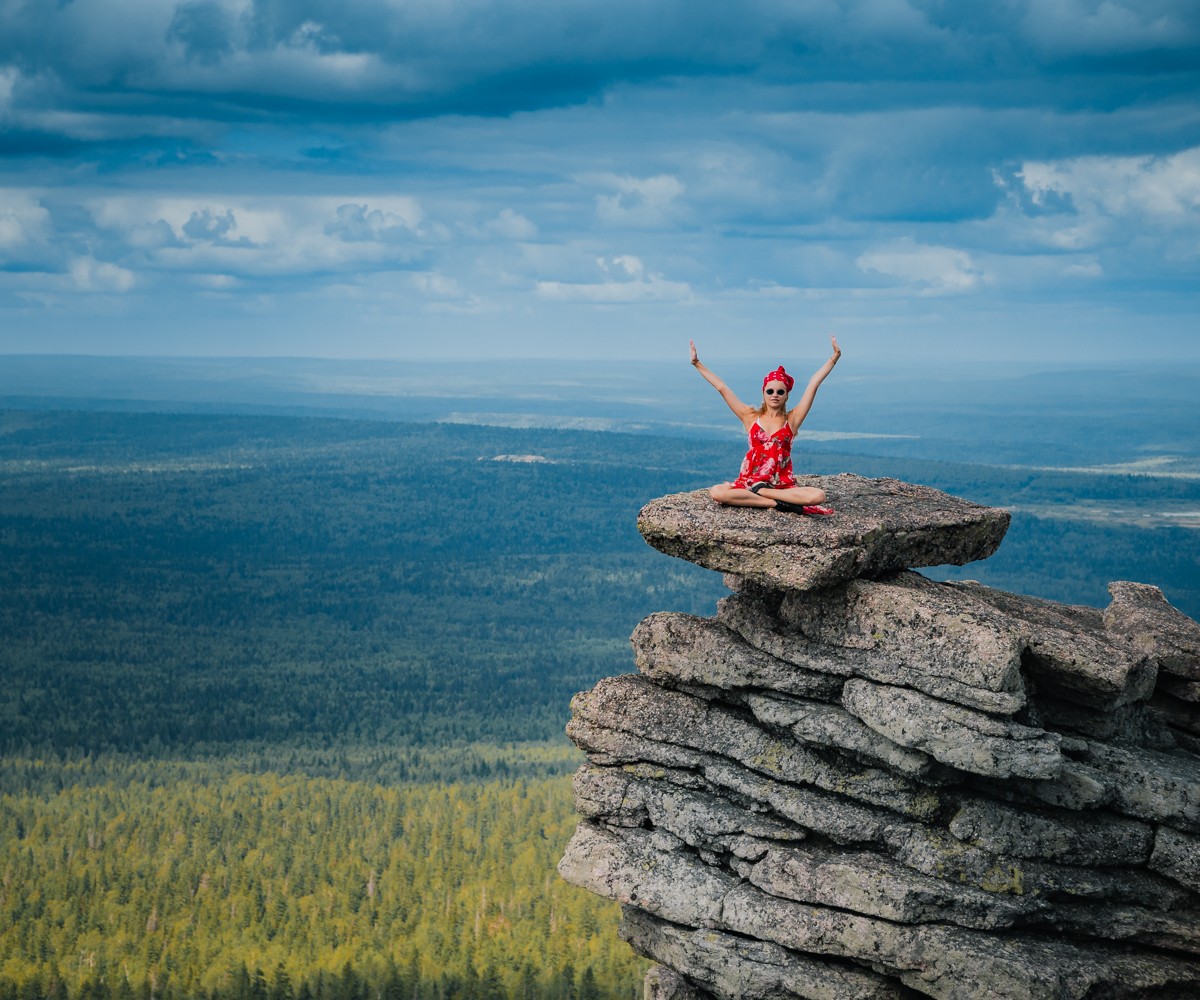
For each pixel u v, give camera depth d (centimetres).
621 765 2681
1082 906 2312
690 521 2464
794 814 2438
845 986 2320
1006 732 2220
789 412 2538
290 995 16000
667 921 2538
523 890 18625
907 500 2678
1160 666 2670
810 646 2483
